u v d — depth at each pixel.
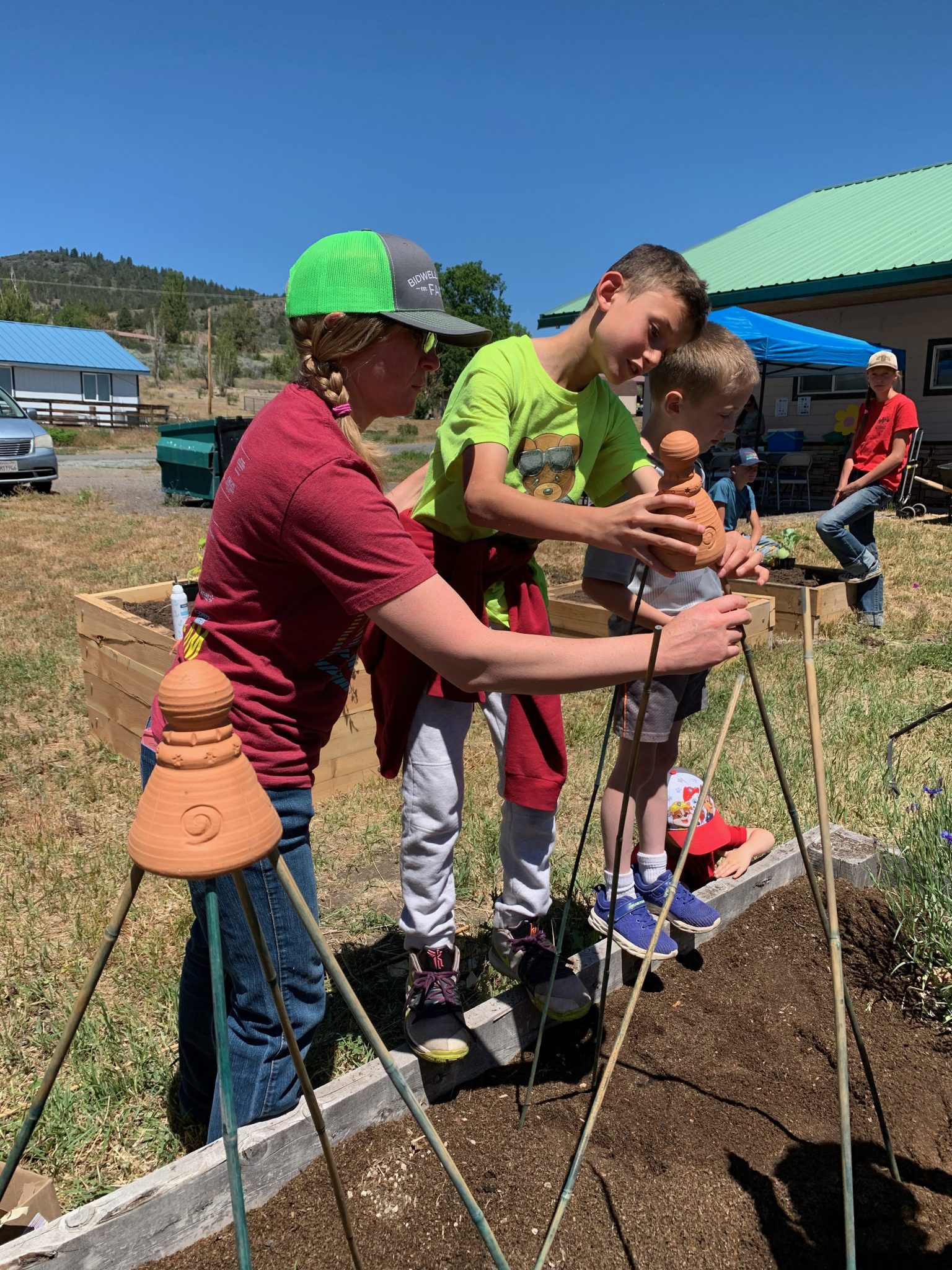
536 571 2.32
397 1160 2.00
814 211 20.28
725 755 4.55
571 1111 2.19
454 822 2.21
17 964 2.94
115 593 5.25
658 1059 2.40
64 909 3.26
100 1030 2.60
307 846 1.91
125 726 4.65
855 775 4.22
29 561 9.98
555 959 2.23
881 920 2.98
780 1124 2.19
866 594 7.23
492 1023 2.33
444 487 2.18
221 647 1.75
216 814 1.09
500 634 1.51
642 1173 2.01
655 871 2.73
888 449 7.02
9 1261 1.59
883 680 5.78
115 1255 1.69
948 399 15.74
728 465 15.49
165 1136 2.23
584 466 2.29
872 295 15.92
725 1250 1.84
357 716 4.26
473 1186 1.94
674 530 1.54
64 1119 2.26
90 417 45.06
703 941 2.90
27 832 3.86
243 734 1.75
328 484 1.53
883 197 19.59
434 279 1.78
